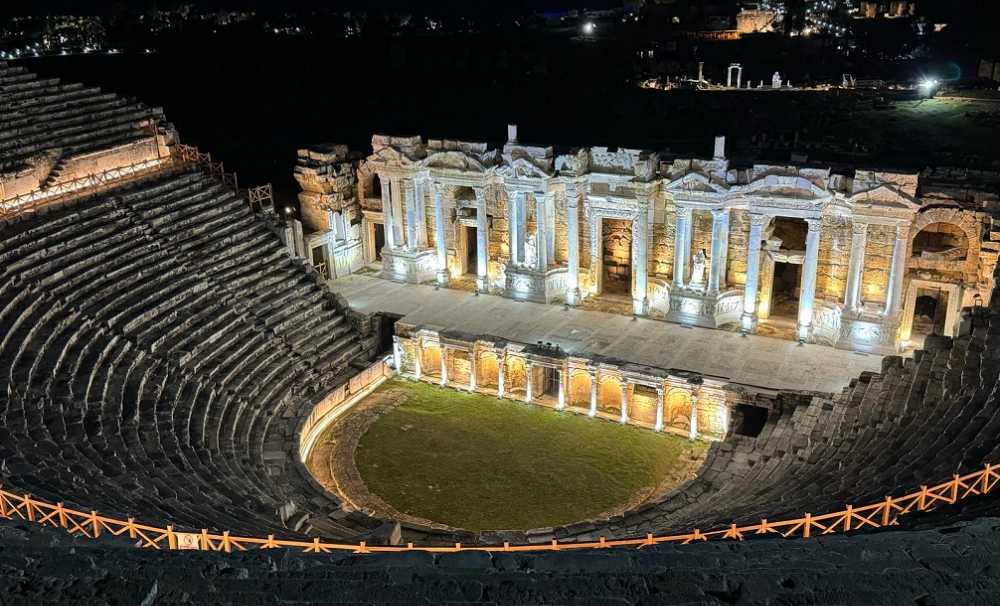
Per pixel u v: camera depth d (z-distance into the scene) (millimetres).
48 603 9492
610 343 46531
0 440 27016
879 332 43938
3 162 42156
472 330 48531
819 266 45594
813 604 9266
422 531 32938
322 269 56969
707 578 10047
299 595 10008
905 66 133500
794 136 78750
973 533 11672
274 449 37969
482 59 111062
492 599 9844
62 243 40312
